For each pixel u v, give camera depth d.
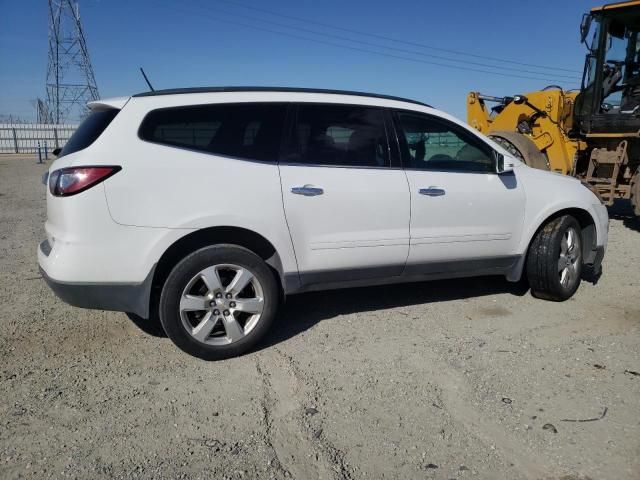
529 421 3.22
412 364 3.95
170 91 4.03
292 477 2.74
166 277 3.96
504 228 4.94
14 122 41.69
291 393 3.54
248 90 4.20
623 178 9.66
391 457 2.89
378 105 4.55
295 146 4.19
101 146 3.71
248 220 3.94
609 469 2.79
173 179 3.77
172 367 3.90
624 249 7.55
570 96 10.87
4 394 3.49
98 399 3.45
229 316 3.98
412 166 4.61
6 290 5.52
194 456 2.89
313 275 4.25
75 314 4.87
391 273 4.57
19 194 13.70
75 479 2.70
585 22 9.30
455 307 5.13
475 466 2.82
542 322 4.77
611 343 4.32
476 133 4.91
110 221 3.65
